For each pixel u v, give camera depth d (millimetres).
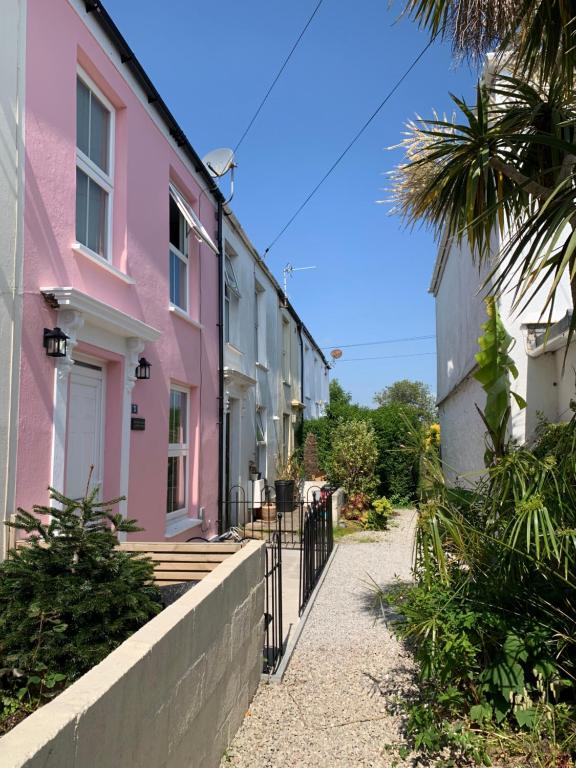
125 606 3133
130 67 6328
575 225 3377
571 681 3215
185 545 4461
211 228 9555
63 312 4672
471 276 8656
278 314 16016
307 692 4137
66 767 1513
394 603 4031
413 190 5348
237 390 11086
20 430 4184
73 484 5195
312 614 6066
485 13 4387
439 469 4016
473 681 3469
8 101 4184
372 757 3281
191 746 2605
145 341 6316
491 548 3564
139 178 6559
